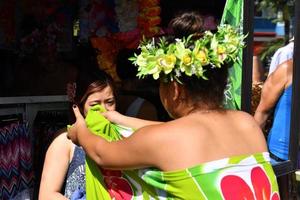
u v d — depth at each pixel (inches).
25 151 122.6
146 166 75.0
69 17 149.2
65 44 148.7
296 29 144.8
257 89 158.2
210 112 77.5
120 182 81.5
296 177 159.8
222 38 80.0
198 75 75.5
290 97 146.3
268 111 151.9
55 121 132.2
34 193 126.6
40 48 141.0
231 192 72.2
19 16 145.0
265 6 426.0
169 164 72.6
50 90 137.1
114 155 76.9
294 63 145.3
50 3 146.3
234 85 120.0
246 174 74.2
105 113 91.7
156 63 76.4
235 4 120.3
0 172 116.0
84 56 146.3
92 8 145.0
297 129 145.9
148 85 136.6
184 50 75.3
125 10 141.4
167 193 75.2
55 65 139.6
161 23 151.6
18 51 142.3
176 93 77.8
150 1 138.9
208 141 73.6
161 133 73.4
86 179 85.7
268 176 76.8
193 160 72.1
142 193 79.2
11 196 118.6
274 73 149.1
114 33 142.3
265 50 380.2
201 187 71.8
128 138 76.5
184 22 117.0
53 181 95.1
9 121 123.5
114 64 140.2
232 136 75.9
